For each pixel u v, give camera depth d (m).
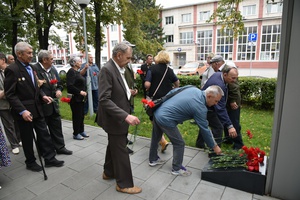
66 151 3.45
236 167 2.50
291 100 1.99
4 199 2.33
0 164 2.57
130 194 2.37
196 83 7.47
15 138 3.60
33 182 2.66
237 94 3.15
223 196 2.31
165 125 2.51
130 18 9.28
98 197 2.34
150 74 3.55
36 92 2.82
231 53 28.92
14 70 2.60
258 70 25.88
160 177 2.70
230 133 2.90
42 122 2.97
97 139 4.11
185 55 32.38
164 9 32.19
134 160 3.18
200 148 3.54
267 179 2.26
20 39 11.70
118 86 2.18
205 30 30.11
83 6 5.16
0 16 8.80
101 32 10.52
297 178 2.10
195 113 2.38
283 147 2.11
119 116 2.02
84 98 3.94
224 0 6.45
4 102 3.39
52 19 9.34
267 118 5.36
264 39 26.62
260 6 25.95
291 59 1.93
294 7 1.83
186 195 2.34
